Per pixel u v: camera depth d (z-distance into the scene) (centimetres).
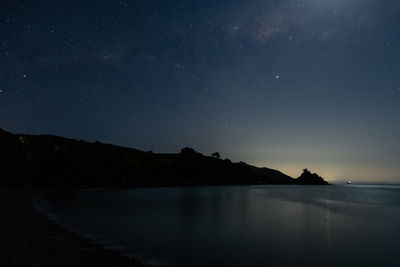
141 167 12412
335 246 1781
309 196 7769
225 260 1419
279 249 1677
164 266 1253
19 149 8094
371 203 5872
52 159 8419
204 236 1986
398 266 1402
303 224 2638
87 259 1155
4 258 1041
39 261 1046
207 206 4166
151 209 3572
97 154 12475
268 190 11125
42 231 1678
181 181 12575
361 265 1414
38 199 4191
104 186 9412
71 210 3086
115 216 2784
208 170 14462
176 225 2414
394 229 2459
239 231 2216
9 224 1800
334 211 3969
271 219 2930
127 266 1130
